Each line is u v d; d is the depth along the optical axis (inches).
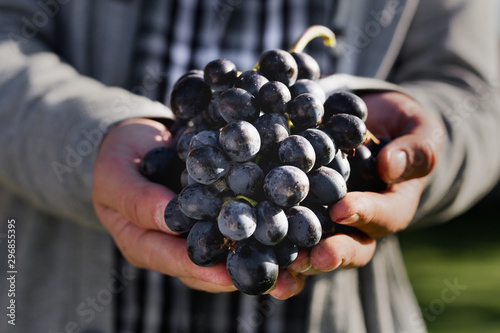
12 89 19.8
